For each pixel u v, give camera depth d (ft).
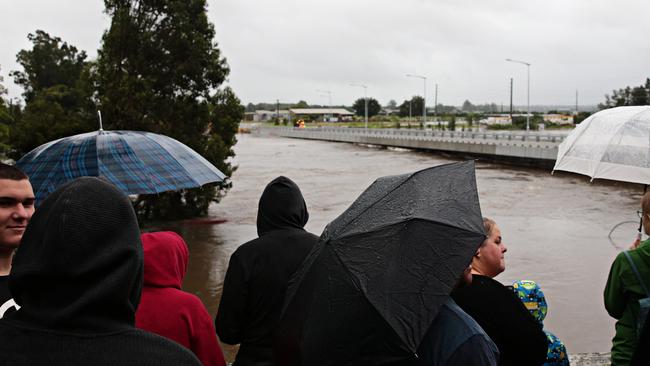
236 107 73.87
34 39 252.01
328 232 9.00
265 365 12.09
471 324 8.06
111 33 67.05
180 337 10.18
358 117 581.12
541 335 9.95
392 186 9.61
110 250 5.07
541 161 135.03
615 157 15.12
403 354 7.79
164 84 69.26
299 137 304.91
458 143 165.48
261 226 12.85
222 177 15.99
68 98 199.00
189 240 60.64
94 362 4.83
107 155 14.66
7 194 9.79
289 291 9.17
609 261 49.70
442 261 8.33
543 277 44.75
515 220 70.33
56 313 4.86
